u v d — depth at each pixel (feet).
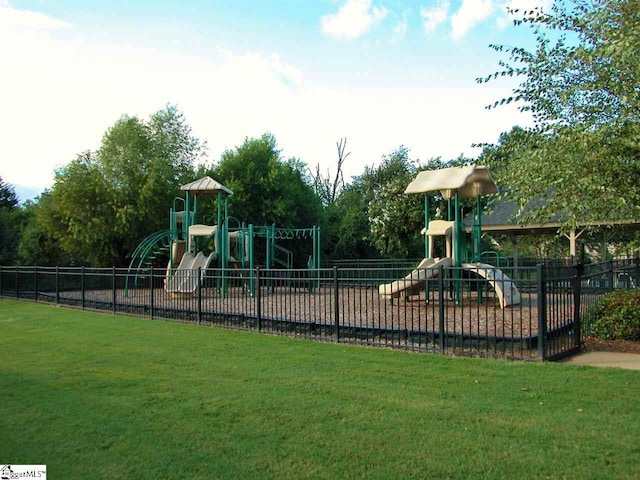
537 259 57.57
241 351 25.38
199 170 94.17
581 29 25.58
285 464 11.83
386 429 13.88
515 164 27.09
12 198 139.74
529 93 26.45
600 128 22.70
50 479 11.32
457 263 39.99
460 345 24.40
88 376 20.48
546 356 21.54
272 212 86.53
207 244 80.33
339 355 23.98
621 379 18.25
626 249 29.40
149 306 40.63
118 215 75.66
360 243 98.94
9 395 17.88
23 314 43.24
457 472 11.19
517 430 13.53
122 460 12.26
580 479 10.71
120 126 83.71
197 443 13.20
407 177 83.41
